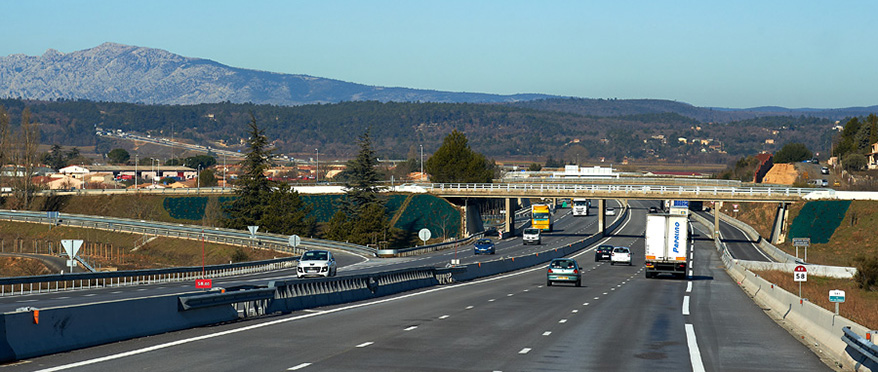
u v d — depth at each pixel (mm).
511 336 27078
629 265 88750
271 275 70500
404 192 152125
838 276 80562
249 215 144125
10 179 160500
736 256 105375
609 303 41719
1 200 156000
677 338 27344
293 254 109438
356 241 125375
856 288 73000
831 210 121375
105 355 21750
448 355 22484
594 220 178250
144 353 22203
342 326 29609
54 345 22172
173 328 27625
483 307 38500
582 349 24078
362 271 73000
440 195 149500
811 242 118000
